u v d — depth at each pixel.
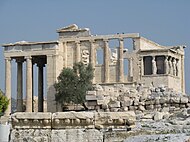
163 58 160.88
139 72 159.62
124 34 161.62
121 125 36.81
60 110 147.62
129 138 35.91
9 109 156.88
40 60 169.00
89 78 147.25
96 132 36.09
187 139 35.12
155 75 156.38
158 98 59.81
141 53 160.25
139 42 160.88
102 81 162.00
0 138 35.81
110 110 60.06
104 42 163.12
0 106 113.69
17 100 165.38
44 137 36.06
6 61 164.62
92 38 164.25
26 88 161.25
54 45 160.38
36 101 175.75
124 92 64.25
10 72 165.12
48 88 158.75
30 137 36.19
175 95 62.91
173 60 166.38
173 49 165.38
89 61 164.12
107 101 61.06
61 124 36.28
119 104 59.94
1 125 36.09
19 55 162.88
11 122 36.72
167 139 35.69
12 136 36.25
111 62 167.12
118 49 162.25
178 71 170.12
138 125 41.91
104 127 36.50
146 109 59.88
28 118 36.41
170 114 52.91
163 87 69.25
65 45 166.75
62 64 164.75
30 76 161.88
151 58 161.38
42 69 169.25
